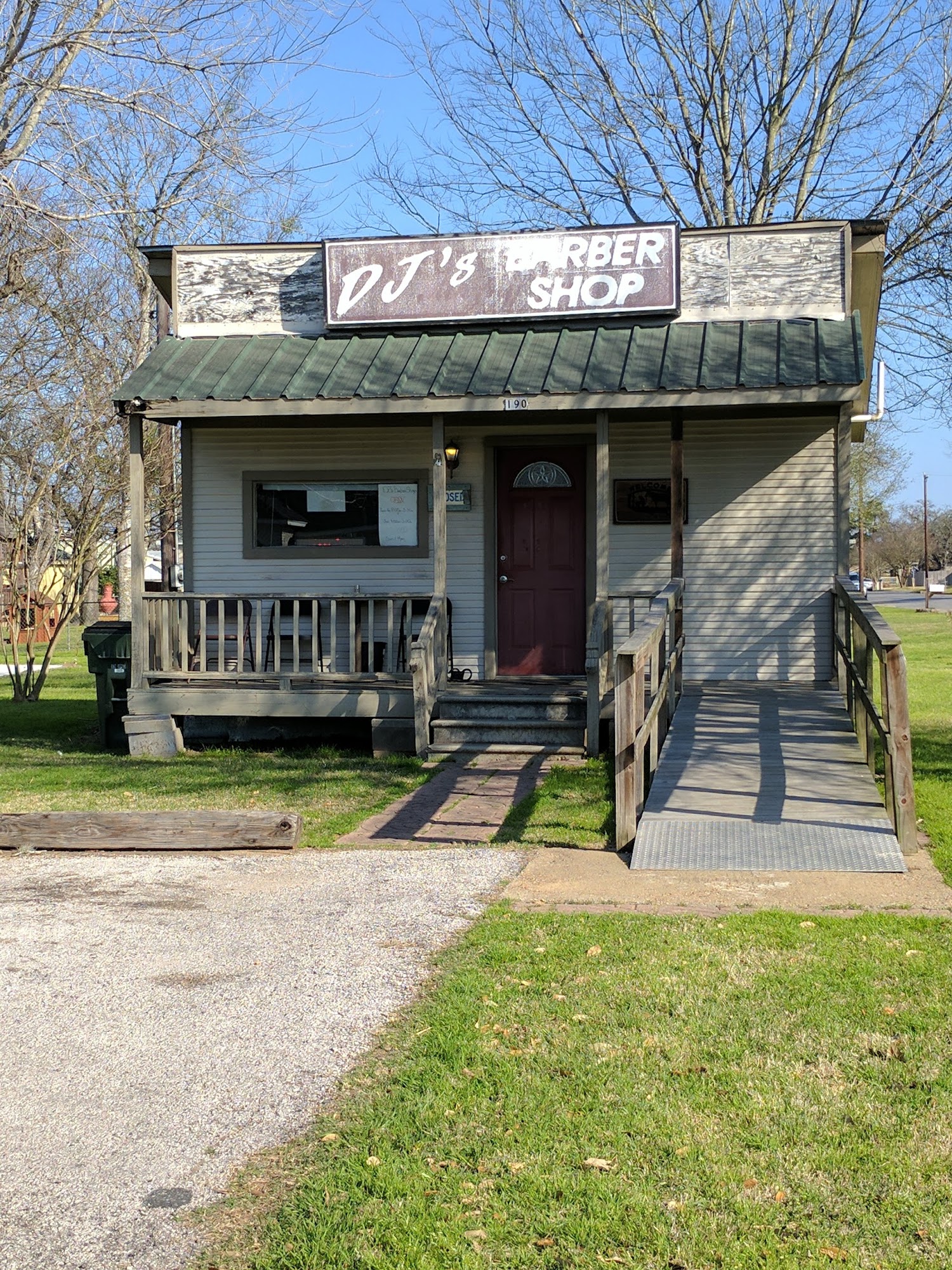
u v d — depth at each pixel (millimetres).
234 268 12547
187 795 9586
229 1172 3596
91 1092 4152
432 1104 3967
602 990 4965
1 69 11875
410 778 9984
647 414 11859
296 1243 3207
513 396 10625
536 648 12727
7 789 10023
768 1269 3055
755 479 12242
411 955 5516
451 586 12719
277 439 12852
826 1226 3248
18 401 17031
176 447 19984
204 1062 4375
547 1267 3096
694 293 11836
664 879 6746
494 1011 4770
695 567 12336
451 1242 3195
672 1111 3893
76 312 17156
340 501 12836
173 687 11758
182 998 5039
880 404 14383
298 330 12414
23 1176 3592
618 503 12477
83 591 18453
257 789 9758
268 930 5977
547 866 7125
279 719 12102
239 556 12922
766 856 6980
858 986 4949
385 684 11586
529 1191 3430
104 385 17438
